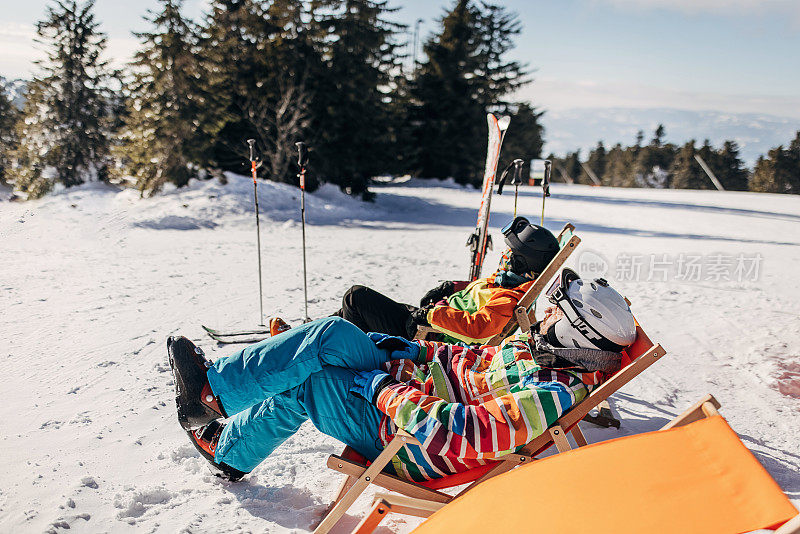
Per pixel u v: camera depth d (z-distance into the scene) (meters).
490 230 16.48
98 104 23.16
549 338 2.50
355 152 22.88
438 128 36.25
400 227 16.83
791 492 2.79
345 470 2.38
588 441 3.40
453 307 3.74
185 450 3.21
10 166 25.33
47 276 8.37
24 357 4.76
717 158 81.56
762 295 7.88
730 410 3.98
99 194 19.25
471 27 36.72
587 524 1.59
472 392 2.54
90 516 2.56
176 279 8.23
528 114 43.22
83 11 22.69
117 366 4.58
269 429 2.68
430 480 2.53
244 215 16.31
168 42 18.53
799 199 32.41
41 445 3.22
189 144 18.59
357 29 22.34
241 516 2.63
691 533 1.43
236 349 5.05
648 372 4.75
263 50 21.20
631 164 91.19
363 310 3.88
